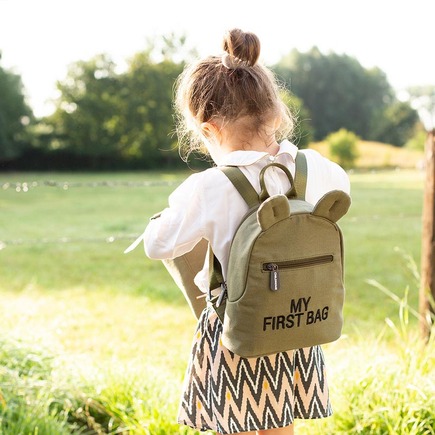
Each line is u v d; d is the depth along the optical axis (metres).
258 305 1.50
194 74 1.69
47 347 3.25
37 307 5.32
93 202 19.09
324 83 57.06
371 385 2.62
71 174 40.19
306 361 1.74
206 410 1.71
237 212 1.57
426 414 2.46
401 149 54.75
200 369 1.73
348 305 5.67
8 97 42.56
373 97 58.94
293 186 1.62
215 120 1.66
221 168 1.60
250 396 1.65
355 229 11.38
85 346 4.33
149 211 16.12
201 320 1.74
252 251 1.48
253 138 1.67
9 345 3.10
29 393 2.73
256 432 1.82
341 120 57.38
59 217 14.69
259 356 1.54
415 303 5.78
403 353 2.89
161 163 45.00
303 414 1.75
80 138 43.91
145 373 3.05
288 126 1.80
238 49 1.66
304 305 1.54
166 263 1.84
